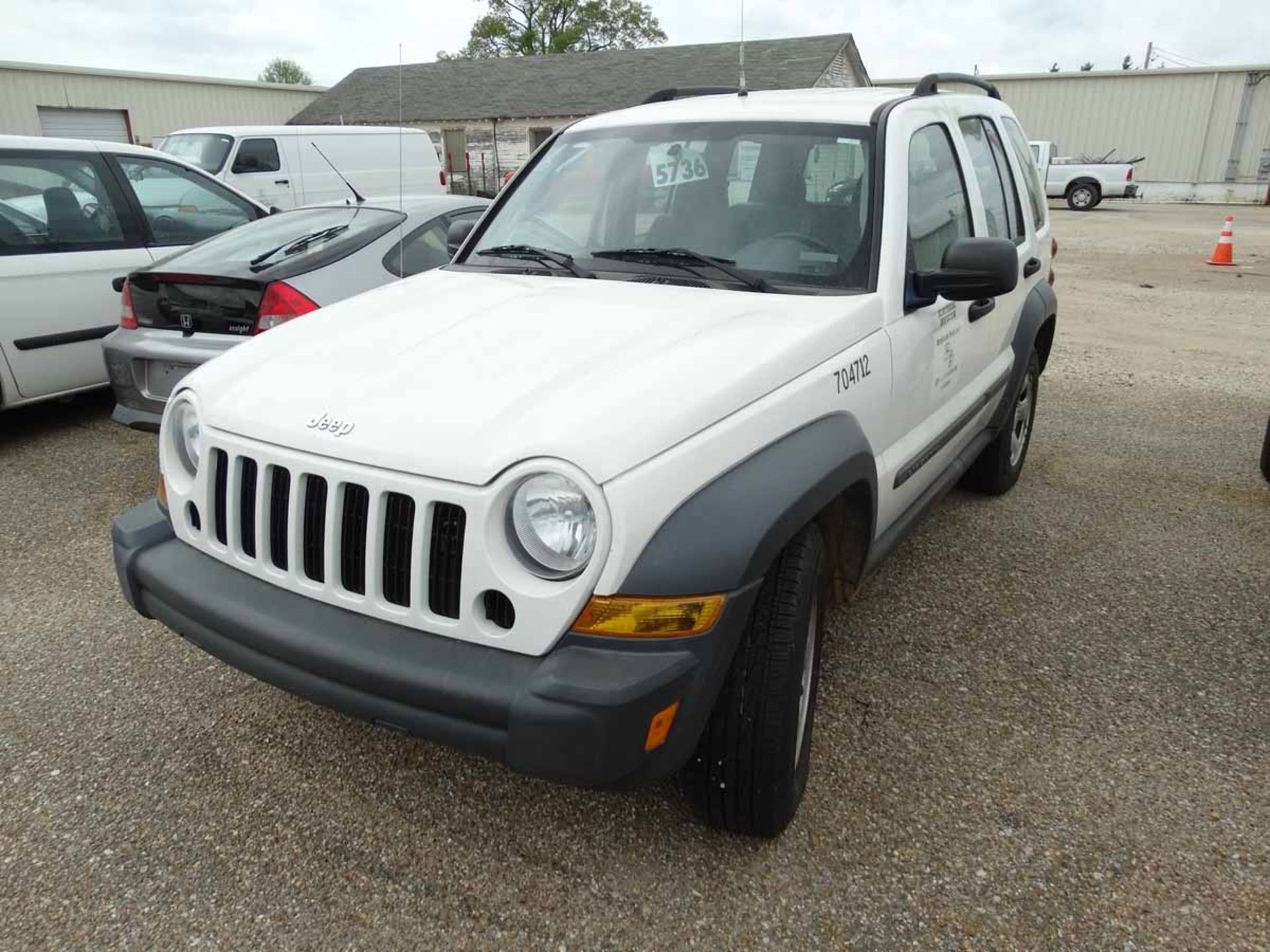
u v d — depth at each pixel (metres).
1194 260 15.20
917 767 2.77
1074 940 2.17
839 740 2.90
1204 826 2.54
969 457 3.99
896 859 2.41
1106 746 2.88
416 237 5.10
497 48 53.00
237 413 2.36
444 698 1.98
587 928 2.20
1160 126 33.53
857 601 3.80
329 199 13.54
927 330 3.12
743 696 2.21
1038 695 3.15
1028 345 4.40
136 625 3.59
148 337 4.63
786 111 3.32
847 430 2.47
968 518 4.69
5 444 5.71
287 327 2.86
